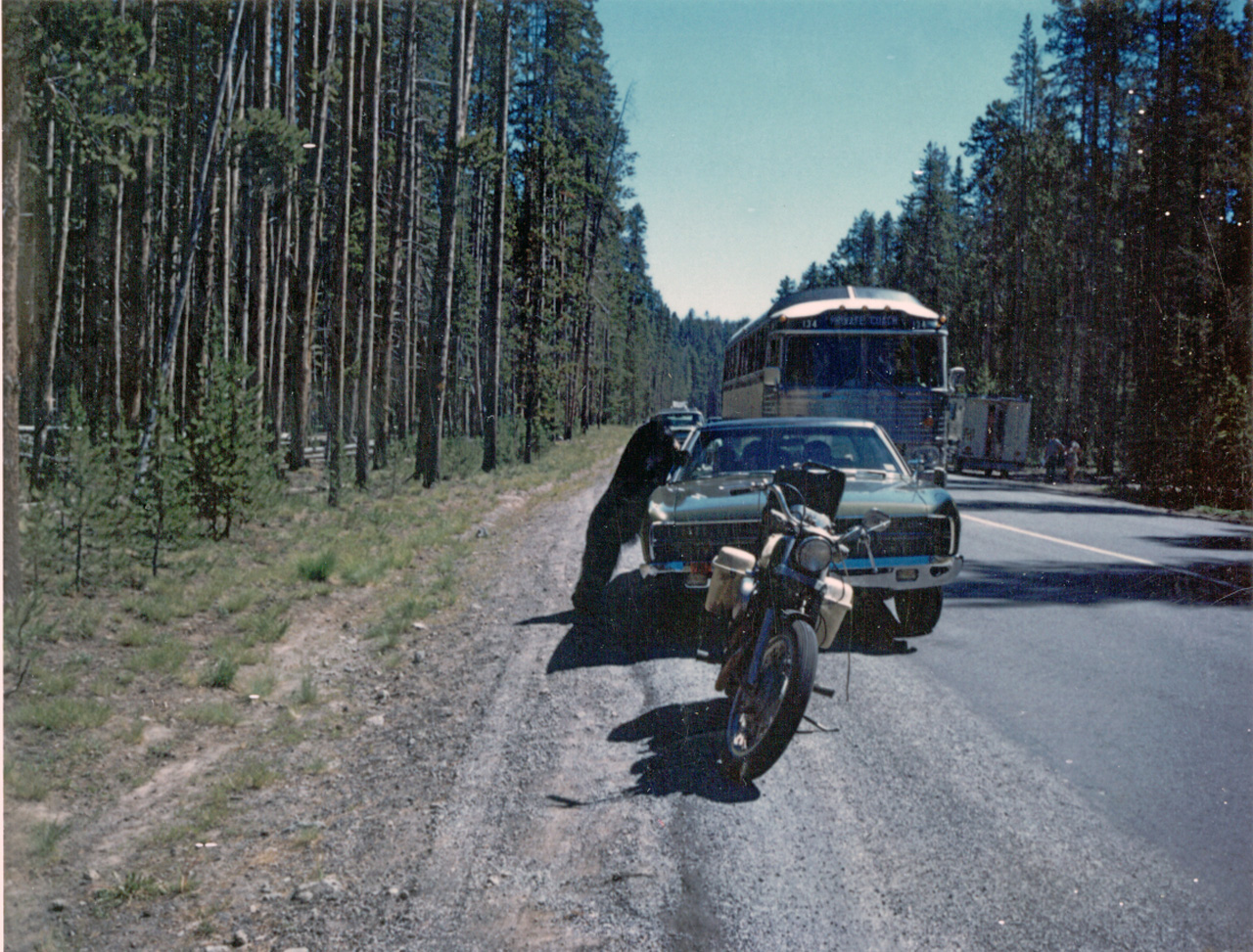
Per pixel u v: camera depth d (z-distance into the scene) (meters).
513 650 8.02
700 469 8.70
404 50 28.30
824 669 6.92
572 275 43.59
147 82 10.06
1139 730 5.50
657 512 7.62
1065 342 56.19
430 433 24.44
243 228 27.61
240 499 13.30
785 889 3.68
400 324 39.62
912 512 7.34
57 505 9.04
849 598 5.11
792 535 5.06
